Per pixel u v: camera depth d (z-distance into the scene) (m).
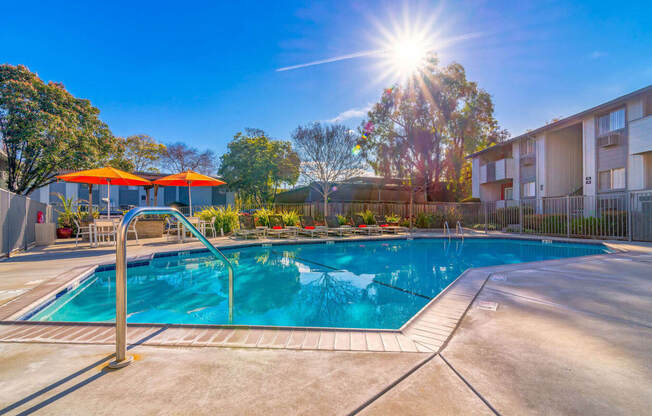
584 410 1.40
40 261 6.49
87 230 10.80
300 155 20.55
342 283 5.66
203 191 34.53
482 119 24.00
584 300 3.47
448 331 2.50
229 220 13.27
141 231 11.70
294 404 1.44
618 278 4.70
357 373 1.76
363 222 15.75
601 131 14.25
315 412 1.37
